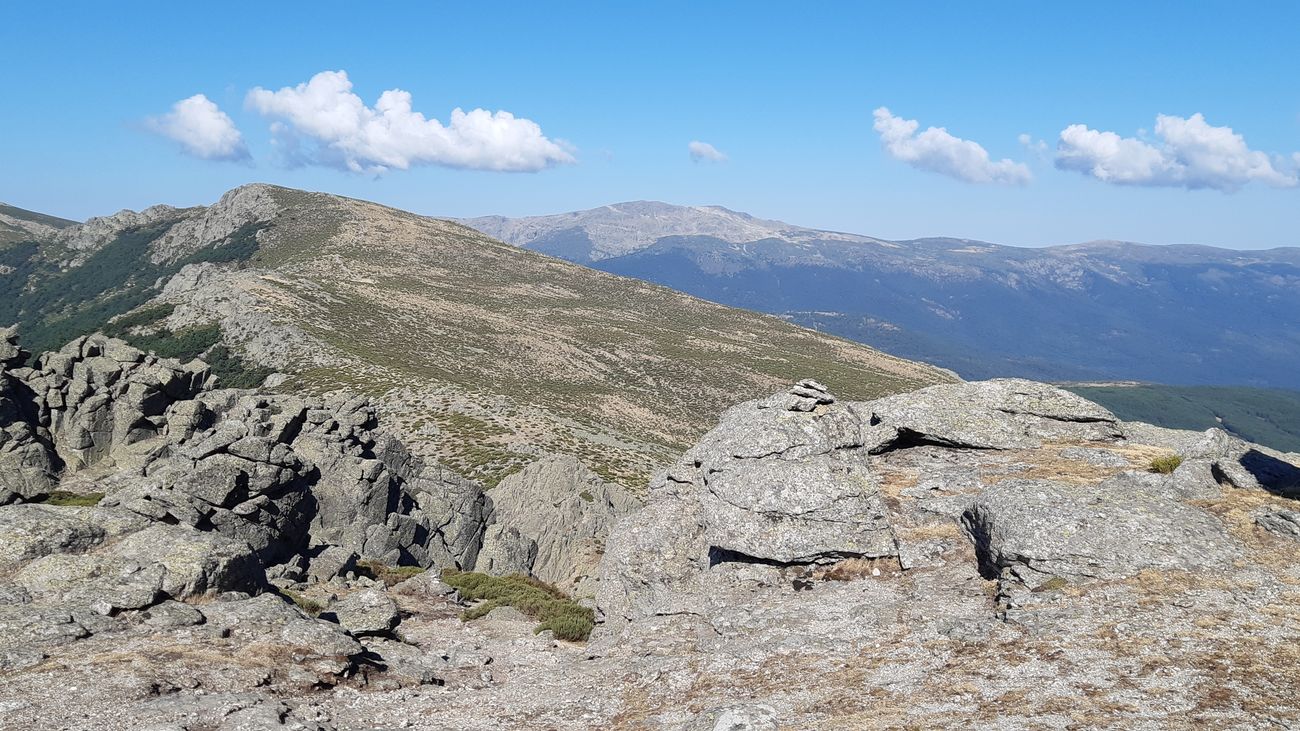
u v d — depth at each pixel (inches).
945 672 677.3
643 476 3388.3
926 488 1104.2
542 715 749.3
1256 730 515.2
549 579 1900.8
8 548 951.0
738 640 837.8
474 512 1943.9
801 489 1025.5
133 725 631.8
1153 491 949.8
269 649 823.7
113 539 1026.1
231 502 1365.7
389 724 729.6
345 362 4773.6
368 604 1077.1
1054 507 870.4
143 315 5959.6
